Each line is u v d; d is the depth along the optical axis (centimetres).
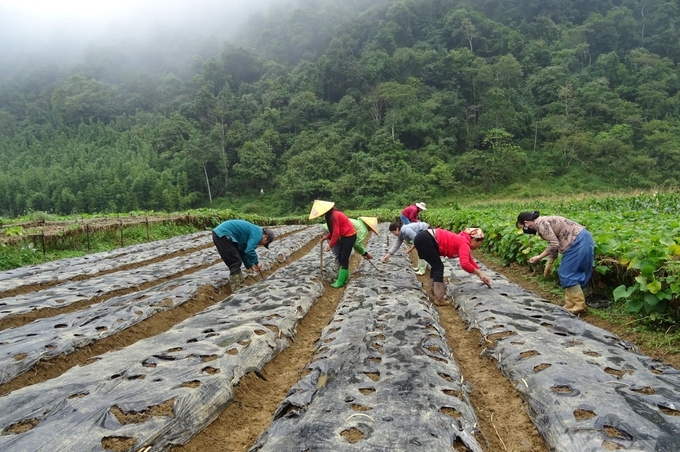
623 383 338
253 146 5797
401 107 5706
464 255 672
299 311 624
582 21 8369
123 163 5934
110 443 280
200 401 342
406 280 792
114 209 5056
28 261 1102
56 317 578
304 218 3616
